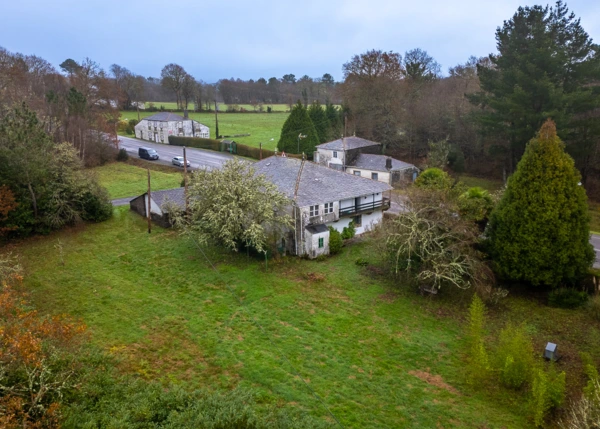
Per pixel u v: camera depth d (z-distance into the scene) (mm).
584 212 28688
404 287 31578
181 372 21766
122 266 34562
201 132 94562
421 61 97125
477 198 36219
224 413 16281
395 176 62188
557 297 28703
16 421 13867
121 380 19422
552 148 28719
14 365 15461
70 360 17609
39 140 39906
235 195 35125
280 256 36375
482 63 87375
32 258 35562
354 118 83625
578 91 50062
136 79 131000
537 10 53625
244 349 23906
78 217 42688
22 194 39625
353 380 21656
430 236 29688
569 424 17188
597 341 24797
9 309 17609
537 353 23891
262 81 161250
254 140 90250
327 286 31703
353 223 41531
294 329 26047
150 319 26812
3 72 69625
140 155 74875
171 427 15398
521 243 29188
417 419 19203
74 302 28594
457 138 71250
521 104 52469
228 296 29984
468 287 29625
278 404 19703
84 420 15477
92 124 70688
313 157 75312
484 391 21078
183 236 40500
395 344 24797
